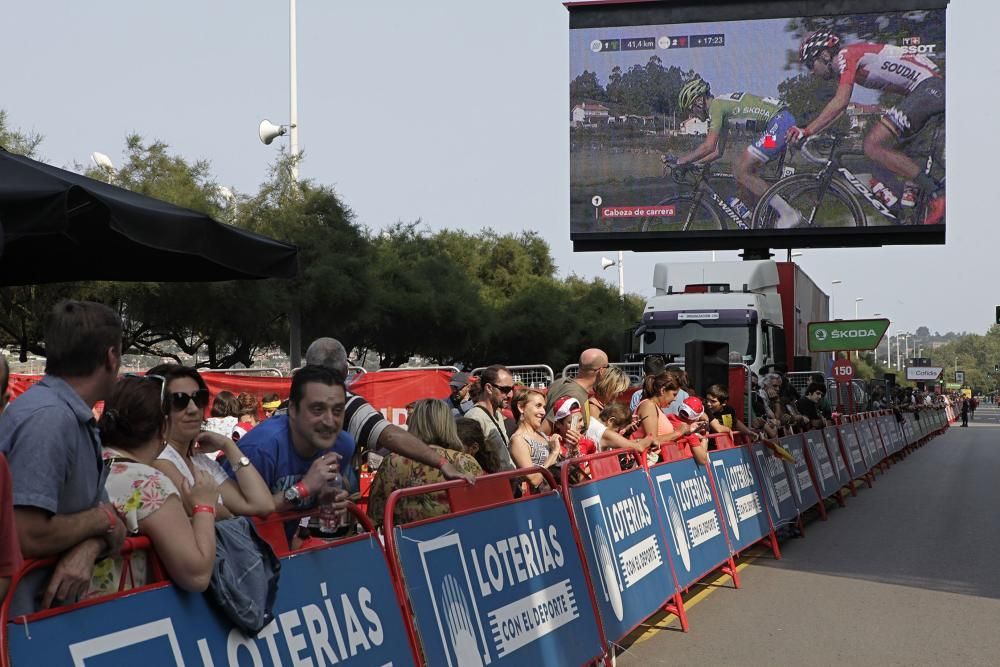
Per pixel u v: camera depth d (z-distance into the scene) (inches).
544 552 224.1
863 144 1093.1
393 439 207.0
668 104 1127.0
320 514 167.3
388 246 1456.7
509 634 201.5
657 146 1128.8
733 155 1116.5
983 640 283.0
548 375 585.3
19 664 105.2
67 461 119.4
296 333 1004.6
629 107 1133.1
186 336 1099.3
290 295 979.9
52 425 118.4
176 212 224.5
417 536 179.5
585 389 354.3
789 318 941.8
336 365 237.0
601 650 240.4
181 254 249.4
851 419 796.6
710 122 1119.6
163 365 168.9
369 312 1096.2
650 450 335.9
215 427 333.1
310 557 153.3
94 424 126.3
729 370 553.6
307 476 168.4
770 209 1109.7
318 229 1033.5
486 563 199.3
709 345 476.4
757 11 1112.8
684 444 355.3
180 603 127.5
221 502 162.6
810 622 305.6
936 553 442.6
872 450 892.6
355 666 155.8
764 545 467.8
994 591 354.6
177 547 125.9
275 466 187.5
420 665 171.3
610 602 254.2
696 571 328.5
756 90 1112.8
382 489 219.9
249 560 137.6
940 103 1077.8
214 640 131.2
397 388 517.0
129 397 136.9
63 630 111.2
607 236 1136.2
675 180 1125.1
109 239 233.9
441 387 522.9
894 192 1087.0
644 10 1131.3
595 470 266.1
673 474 327.9
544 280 2073.1
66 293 833.5
